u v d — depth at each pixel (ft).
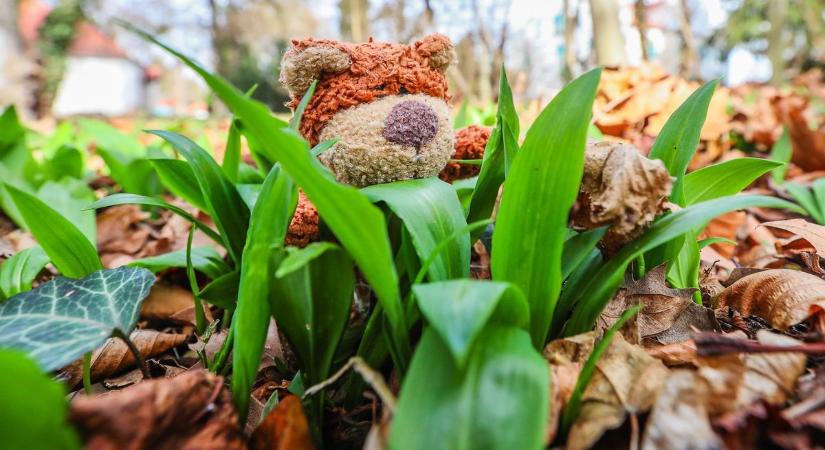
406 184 0.50
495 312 0.36
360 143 0.59
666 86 1.53
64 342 0.40
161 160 0.74
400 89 0.63
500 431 0.28
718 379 0.37
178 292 0.85
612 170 0.42
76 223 0.89
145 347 0.64
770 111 1.79
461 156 0.74
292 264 0.33
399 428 0.29
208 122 4.22
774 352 0.37
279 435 0.38
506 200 0.39
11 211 1.08
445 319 0.28
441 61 0.66
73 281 0.50
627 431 0.38
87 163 1.97
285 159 0.33
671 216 0.42
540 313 0.41
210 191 0.62
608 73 1.62
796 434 0.34
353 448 0.44
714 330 0.51
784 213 1.26
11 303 0.47
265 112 0.30
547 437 0.36
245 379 0.41
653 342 0.51
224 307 0.63
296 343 0.45
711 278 0.72
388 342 0.41
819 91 3.63
